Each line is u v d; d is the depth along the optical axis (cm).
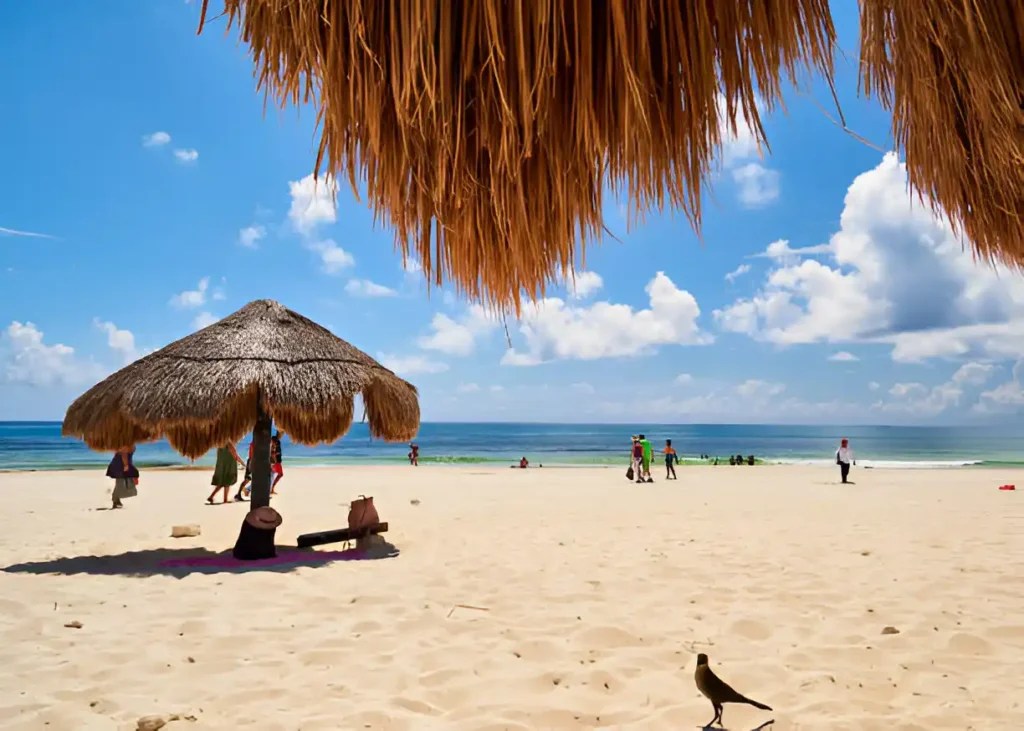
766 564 672
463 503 1353
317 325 804
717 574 630
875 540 825
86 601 548
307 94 73
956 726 311
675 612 505
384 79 68
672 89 66
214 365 693
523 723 326
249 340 731
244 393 687
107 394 704
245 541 724
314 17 69
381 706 345
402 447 8119
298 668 398
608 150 67
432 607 522
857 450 7475
